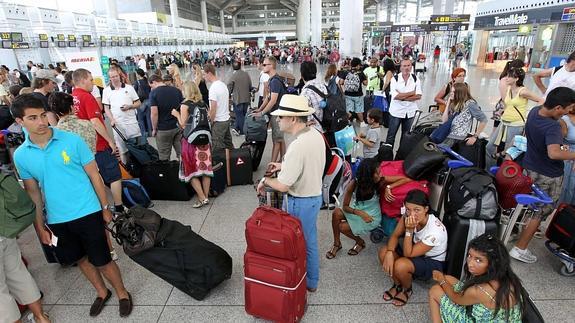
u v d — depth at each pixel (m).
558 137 2.68
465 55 26.61
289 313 2.26
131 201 4.02
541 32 14.75
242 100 6.94
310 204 2.35
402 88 5.02
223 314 2.51
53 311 2.59
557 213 2.79
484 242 1.91
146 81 7.14
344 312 2.49
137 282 2.89
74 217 2.23
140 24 28.69
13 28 13.30
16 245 2.21
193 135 3.82
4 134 4.75
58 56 15.79
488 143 4.52
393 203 2.88
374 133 4.34
